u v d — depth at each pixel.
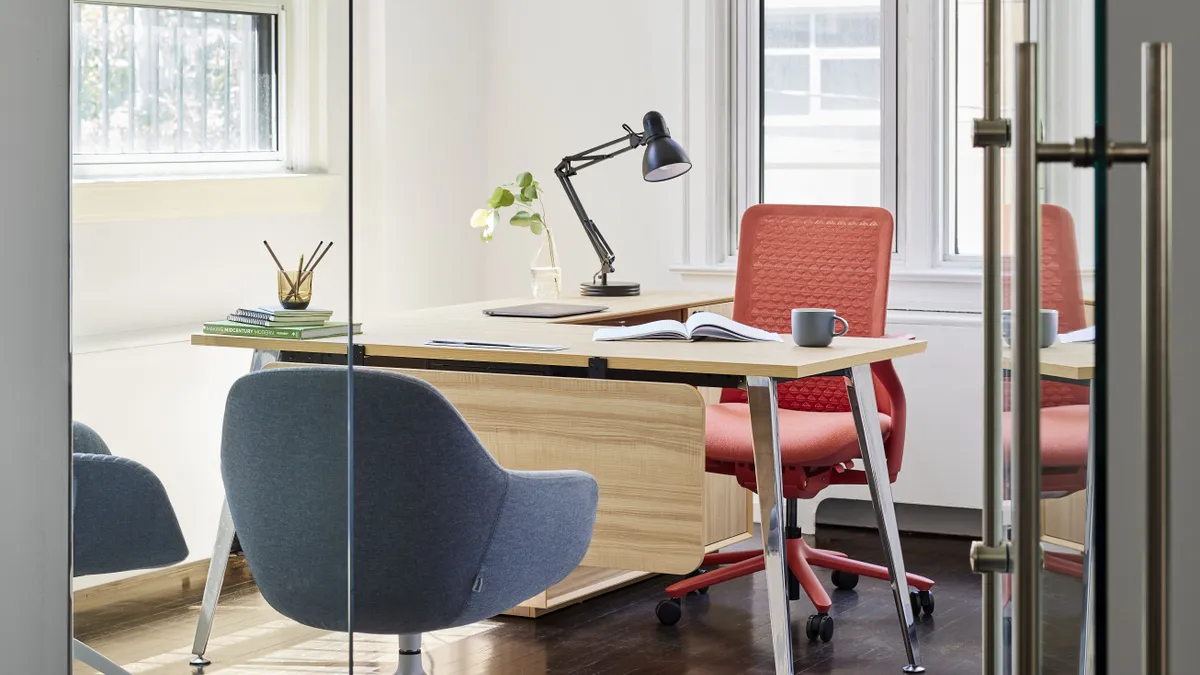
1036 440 0.84
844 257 3.58
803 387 3.61
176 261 1.63
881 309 3.49
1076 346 0.87
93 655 1.75
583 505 2.25
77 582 1.74
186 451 1.66
